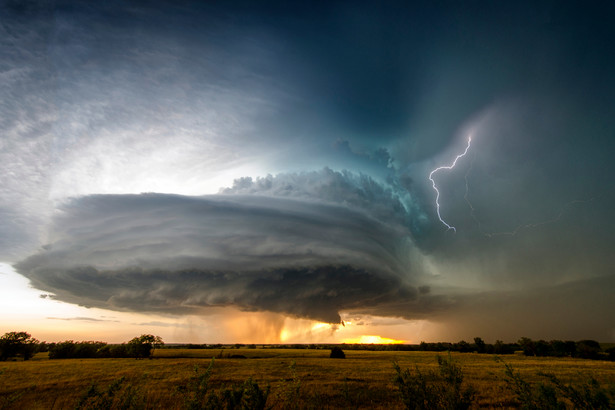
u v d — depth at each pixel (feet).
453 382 24.93
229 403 25.40
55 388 81.82
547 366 148.77
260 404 25.52
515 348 330.54
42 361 176.65
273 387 75.41
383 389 77.51
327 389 77.20
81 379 95.35
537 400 21.31
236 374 108.58
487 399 64.75
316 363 161.68
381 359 198.29
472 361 180.14
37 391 78.28
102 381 90.58
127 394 25.99
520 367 142.20
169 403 52.85
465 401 24.34
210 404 24.80
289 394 28.35
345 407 51.21
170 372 113.50
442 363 26.18
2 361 179.01
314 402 57.31
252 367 135.95
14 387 81.92
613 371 125.29
